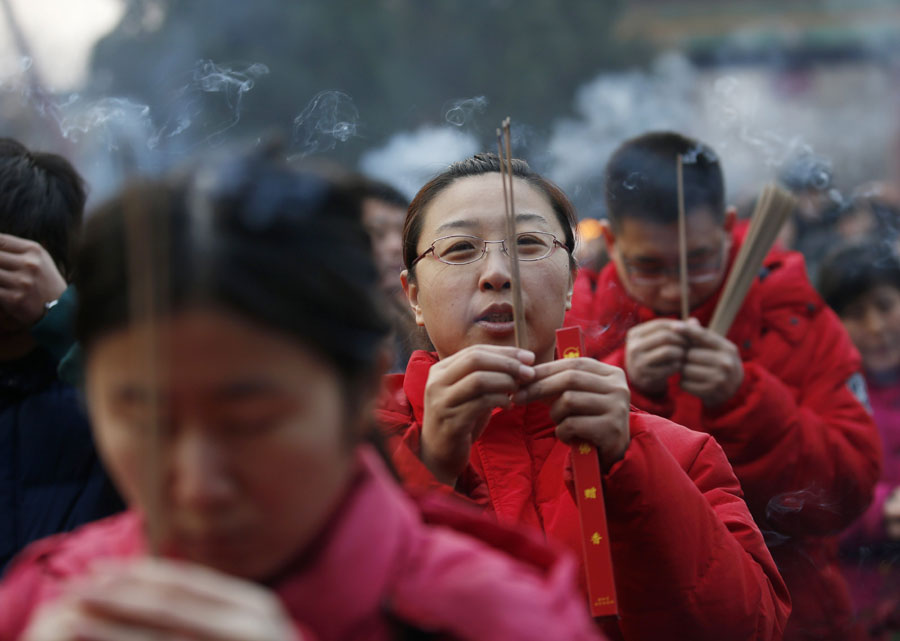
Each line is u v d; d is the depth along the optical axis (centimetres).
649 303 262
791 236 382
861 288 309
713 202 256
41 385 184
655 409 235
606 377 153
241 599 65
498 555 89
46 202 194
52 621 65
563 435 152
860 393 270
